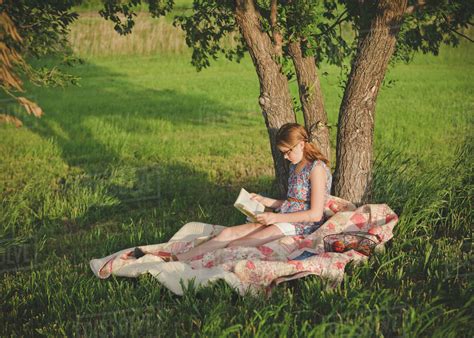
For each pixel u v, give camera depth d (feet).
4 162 32.91
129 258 17.62
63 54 24.04
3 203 23.66
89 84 60.54
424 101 47.73
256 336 12.74
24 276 17.80
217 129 41.83
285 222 17.87
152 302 15.28
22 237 21.15
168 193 26.81
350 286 15.38
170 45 77.82
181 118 45.37
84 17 80.02
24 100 19.22
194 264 16.85
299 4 20.01
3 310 15.75
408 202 19.65
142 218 23.73
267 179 28.78
